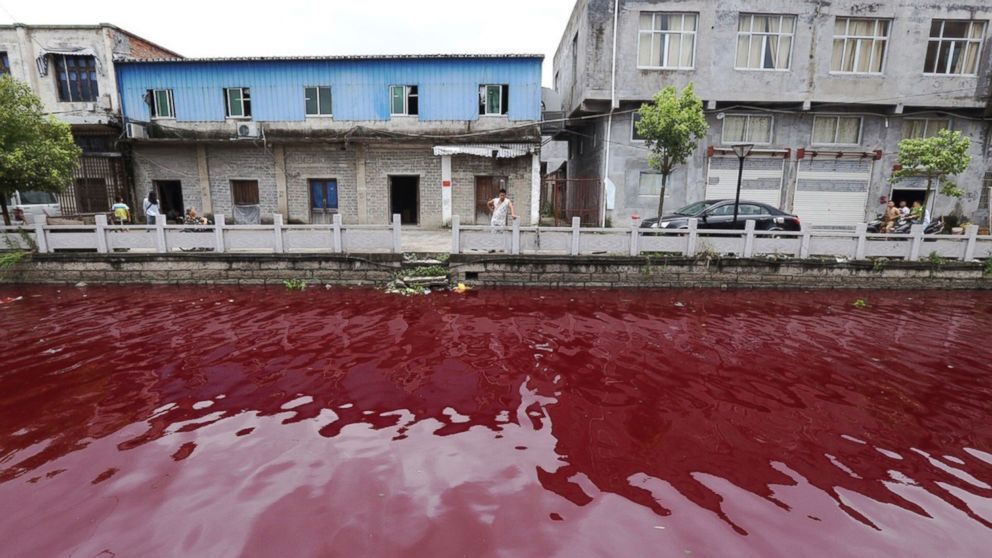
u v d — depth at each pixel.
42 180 12.28
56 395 6.02
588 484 4.39
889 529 3.87
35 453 4.76
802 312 10.09
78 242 11.89
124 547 3.57
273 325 8.76
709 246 11.88
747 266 11.87
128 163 18.19
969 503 4.21
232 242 11.78
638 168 17.34
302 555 3.51
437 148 17.91
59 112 17.73
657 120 13.55
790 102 16.89
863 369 7.11
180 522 3.83
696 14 16.50
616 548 3.61
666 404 5.96
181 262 11.66
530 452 4.89
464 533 3.74
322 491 4.23
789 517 3.99
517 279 11.68
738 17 16.42
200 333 8.30
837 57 17.00
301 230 11.68
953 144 14.04
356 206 18.77
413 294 10.98
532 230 11.65
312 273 11.64
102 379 6.48
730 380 6.68
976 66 17.09
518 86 17.89
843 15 16.53
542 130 19.44
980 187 17.95
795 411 5.82
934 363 7.38
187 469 4.53
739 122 17.47
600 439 5.15
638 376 6.77
